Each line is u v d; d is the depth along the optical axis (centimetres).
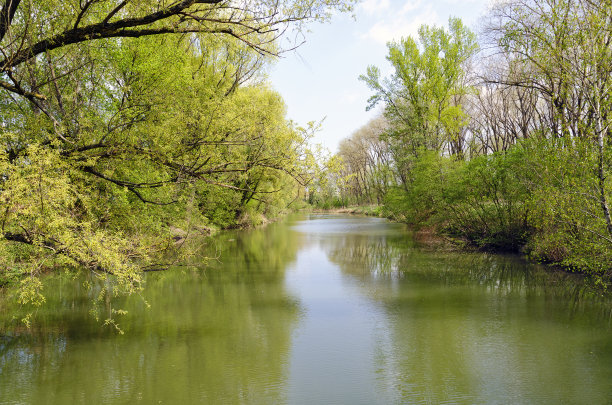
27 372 618
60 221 542
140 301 1016
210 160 778
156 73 882
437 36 2525
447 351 697
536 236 1336
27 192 530
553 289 1091
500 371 619
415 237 2373
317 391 562
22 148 646
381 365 645
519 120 2728
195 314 911
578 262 1025
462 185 1784
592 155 848
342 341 748
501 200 1711
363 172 6197
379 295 1065
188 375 612
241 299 1034
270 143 744
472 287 1132
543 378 594
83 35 591
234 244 2152
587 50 814
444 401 534
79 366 642
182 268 1448
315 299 1032
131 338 760
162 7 616
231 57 1661
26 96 625
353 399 541
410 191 2656
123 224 852
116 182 741
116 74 902
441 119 2528
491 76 1766
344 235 2588
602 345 709
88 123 707
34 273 603
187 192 962
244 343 739
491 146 3175
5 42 662
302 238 2433
